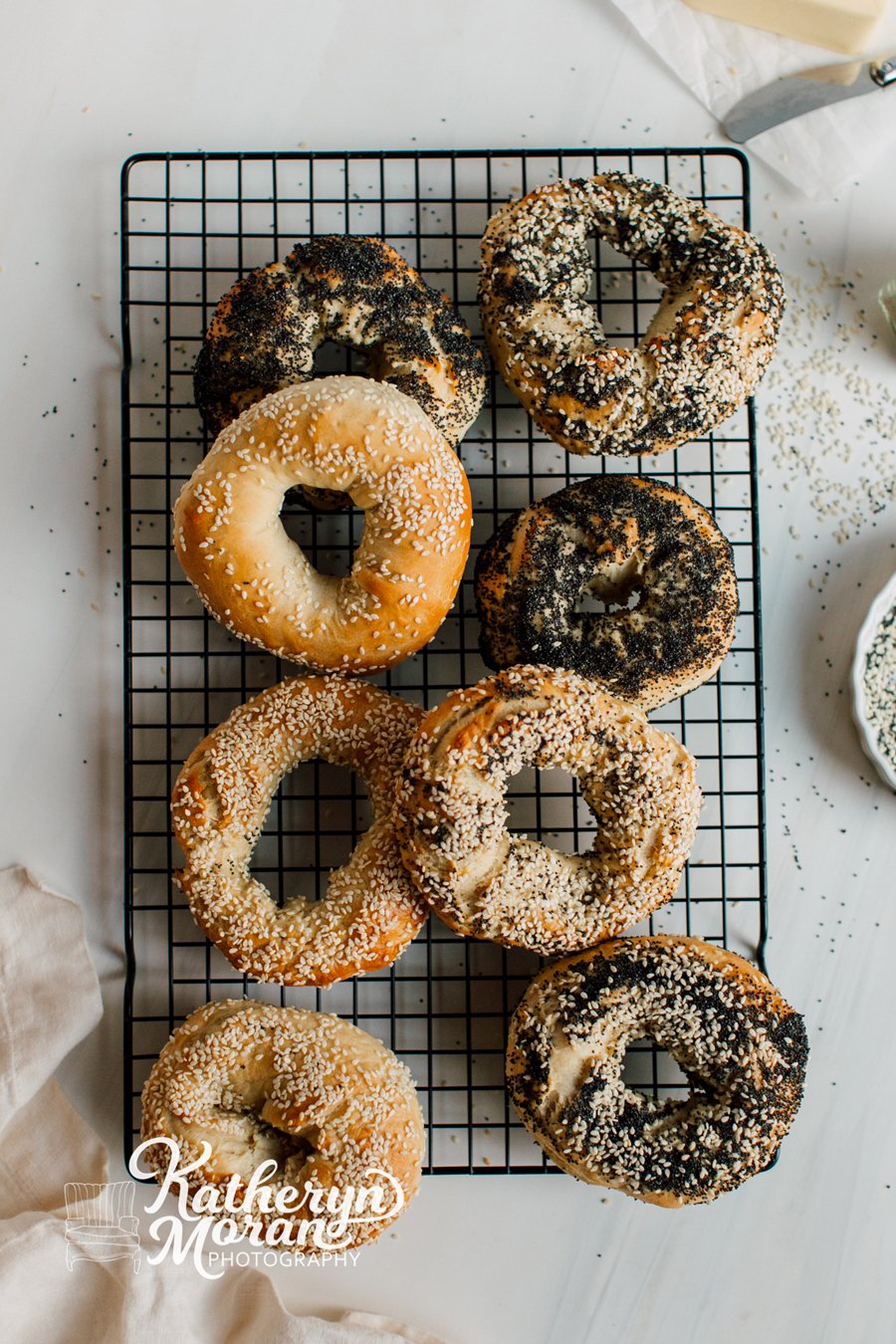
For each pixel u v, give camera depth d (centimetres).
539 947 76
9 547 80
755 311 77
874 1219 80
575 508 77
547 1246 80
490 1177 80
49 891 79
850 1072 81
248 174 81
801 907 81
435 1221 80
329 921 76
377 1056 76
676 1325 80
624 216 78
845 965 81
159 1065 76
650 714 81
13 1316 76
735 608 78
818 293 82
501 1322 79
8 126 81
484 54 82
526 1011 76
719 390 77
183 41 81
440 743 75
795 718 82
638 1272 80
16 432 81
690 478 82
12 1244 76
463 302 81
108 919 80
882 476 82
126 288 80
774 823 82
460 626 81
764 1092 76
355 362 81
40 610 80
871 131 82
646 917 79
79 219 81
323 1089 75
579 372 76
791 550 82
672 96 82
